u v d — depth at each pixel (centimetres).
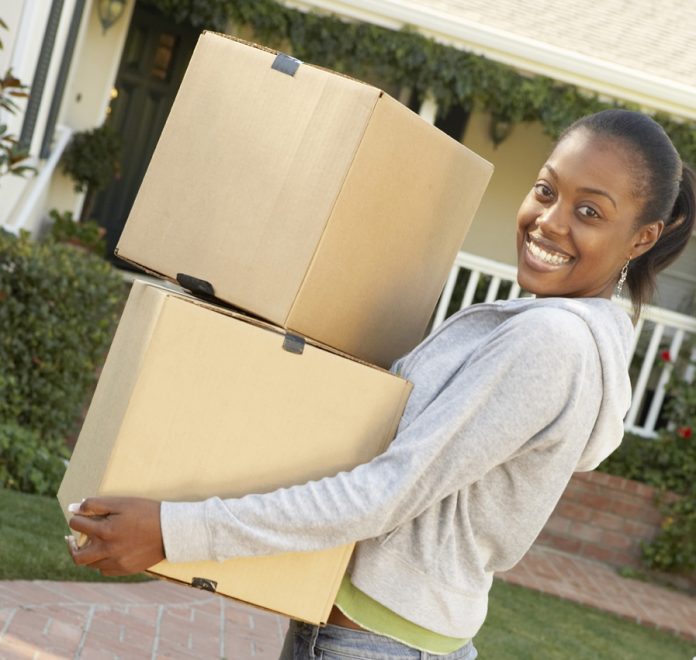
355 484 161
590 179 170
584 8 1017
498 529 169
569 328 161
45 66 736
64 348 651
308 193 174
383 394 170
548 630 590
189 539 160
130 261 192
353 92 172
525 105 888
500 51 873
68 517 172
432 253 192
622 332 174
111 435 165
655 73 938
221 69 189
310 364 167
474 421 160
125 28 1020
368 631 172
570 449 165
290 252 174
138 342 166
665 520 789
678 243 188
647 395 967
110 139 987
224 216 182
